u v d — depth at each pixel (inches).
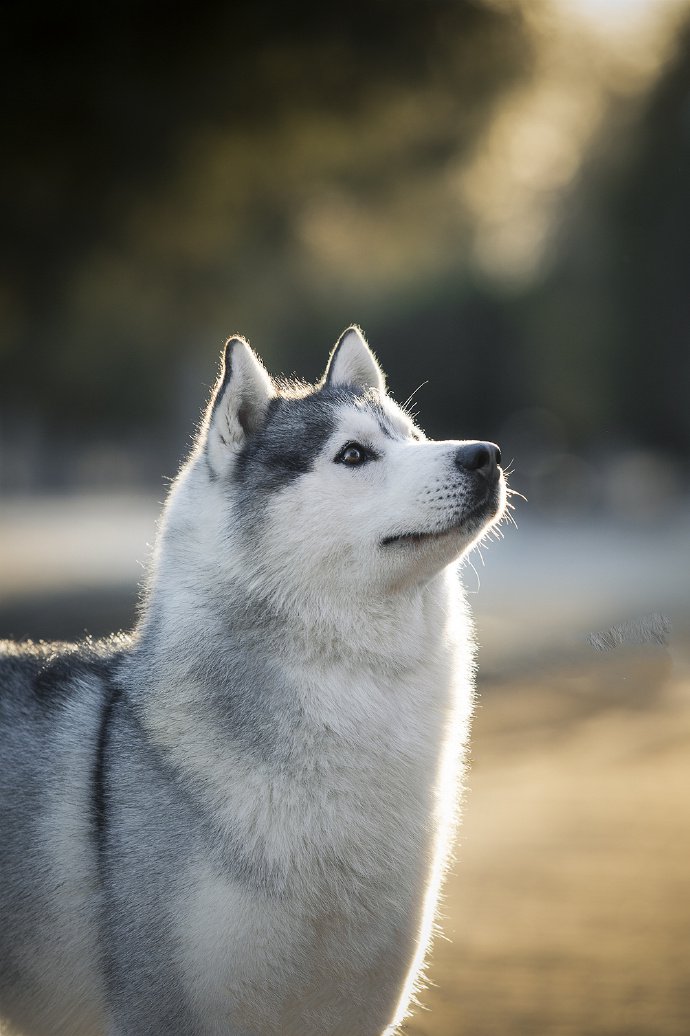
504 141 911.0
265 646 184.2
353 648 183.9
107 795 182.1
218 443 197.3
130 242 821.9
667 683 495.2
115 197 775.1
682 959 235.9
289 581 186.1
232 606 186.5
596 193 1546.5
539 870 290.2
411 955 182.1
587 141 1380.4
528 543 1413.6
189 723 179.5
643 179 1501.0
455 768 190.1
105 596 884.6
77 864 183.3
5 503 2379.4
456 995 228.2
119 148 748.6
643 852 297.4
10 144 728.3
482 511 194.4
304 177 837.8
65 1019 189.3
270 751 176.2
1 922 187.8
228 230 862.5
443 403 2657.5
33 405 2031.3
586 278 1808.6
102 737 188.7
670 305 1785.2
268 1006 175.6
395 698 183.2
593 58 927.7
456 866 301.1
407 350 2536.9
